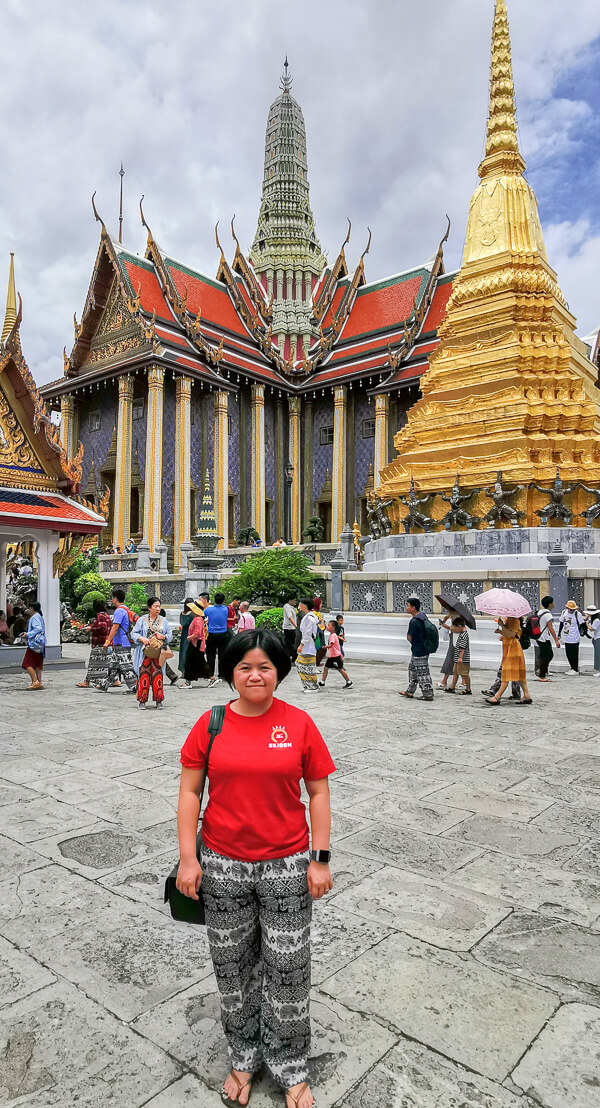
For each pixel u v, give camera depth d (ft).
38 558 52.65
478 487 70.90
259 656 7.80
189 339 132.87
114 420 138.10
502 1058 8.31
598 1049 8.47
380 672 46.93
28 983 9.93
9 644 53.52
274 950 7.70
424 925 11.54
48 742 24.72
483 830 15.89
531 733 26.20
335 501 139.23
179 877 7.75
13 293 51.06
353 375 137.49
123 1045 8.59
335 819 16.58
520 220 81.87
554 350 74.28
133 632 33.94
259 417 141.59
